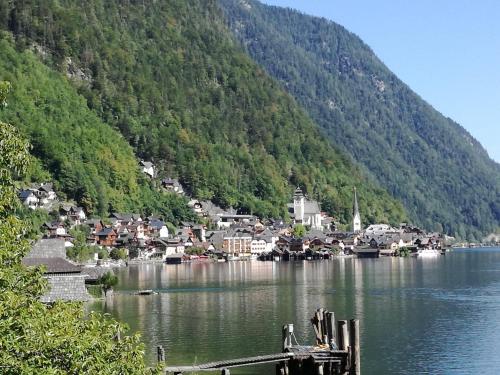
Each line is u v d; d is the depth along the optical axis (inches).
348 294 5064.0
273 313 4003.4
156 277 6953.7
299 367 2255.2
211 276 7091.5
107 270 4955.7
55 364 1125.1
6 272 1218.0
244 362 2231.8
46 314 1183.6
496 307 4340.6
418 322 3750.0
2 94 1357.0
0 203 1277.1
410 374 2632.9
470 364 2780.5
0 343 1058.1
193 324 3597.4
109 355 1213.7
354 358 2096.5
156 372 1299.2
